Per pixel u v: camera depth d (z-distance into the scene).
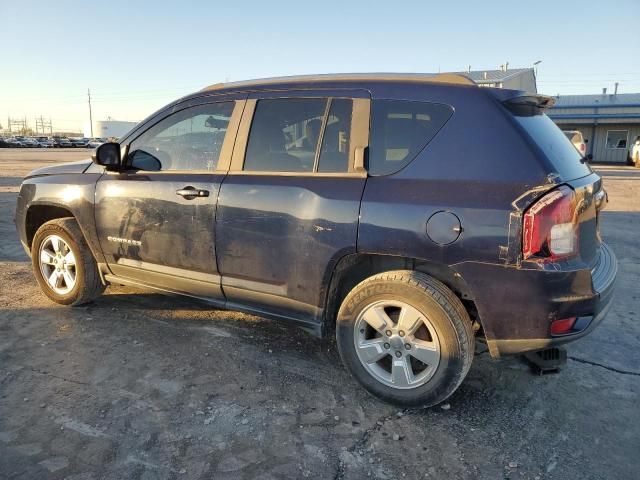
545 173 2.71
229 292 3.67
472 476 2.55
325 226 3.14
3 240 7.37
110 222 4.11
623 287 5.55
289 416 3.03
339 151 3.25
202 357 3.75
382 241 2.96
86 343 3.95
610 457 2.70
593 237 3.12
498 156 2.82
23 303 4.76
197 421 2.96
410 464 2.63
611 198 13.80
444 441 2.82
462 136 2.92
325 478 2.52
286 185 3.33
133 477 2.49
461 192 2.82
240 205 3.47
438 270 3.06
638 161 29.23
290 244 3.30
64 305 4.68
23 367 3.55
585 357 3.85
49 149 62.47
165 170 3.92
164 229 3.83
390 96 3.15
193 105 3.87
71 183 4.34
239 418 3.00
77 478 2.48
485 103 2.93
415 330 3.00
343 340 3.23
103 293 5.06
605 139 34.69
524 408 3.15
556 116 35.16
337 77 3.44
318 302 3.30
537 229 2.64
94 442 2.75
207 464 2.60
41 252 4.67
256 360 3.73
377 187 3.04
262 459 2.65
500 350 2.87
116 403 3.12
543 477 2.54
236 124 3.64
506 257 2.70
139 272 4.09
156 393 3.25
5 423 2.90
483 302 2.81
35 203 4.55
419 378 3.03
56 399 3.15
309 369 3.62
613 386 3.43
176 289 3.98
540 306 2.70
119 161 4.03
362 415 3.06
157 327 4.28
